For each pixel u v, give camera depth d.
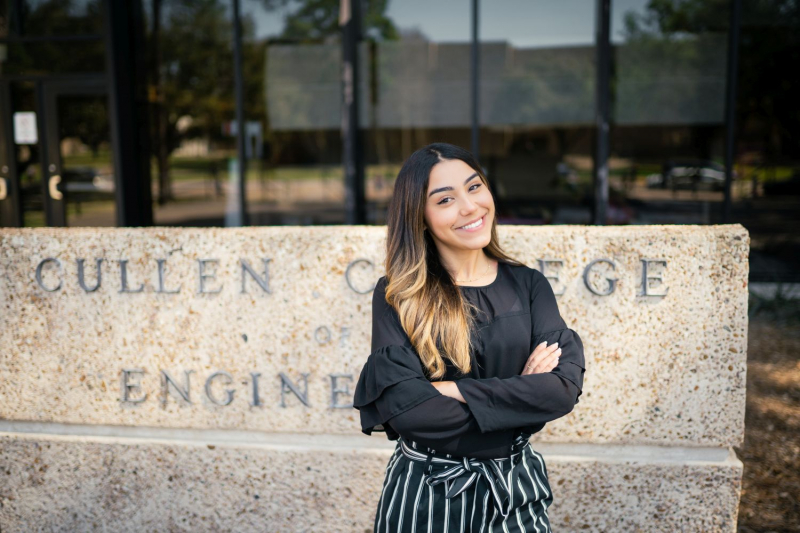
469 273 1.87
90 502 2.84
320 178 8.96
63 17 8.57
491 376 1.77
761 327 6.63
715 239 2.49
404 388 1.65
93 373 2.76
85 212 8.80
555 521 2.65
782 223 8.38
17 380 2.80
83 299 2.73
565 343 1.78
